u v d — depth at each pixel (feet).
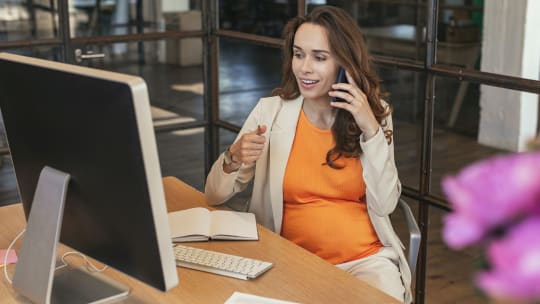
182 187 7.54
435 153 8.66
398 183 6.74
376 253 6.69
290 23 7.00
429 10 8.15
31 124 4.74
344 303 4.97
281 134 6.87
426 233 8.73
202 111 11.89
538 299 1.73
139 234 4.30
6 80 4.79
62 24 10.50
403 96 11.52
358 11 11.97
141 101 3.96
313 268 5.55
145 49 11.25
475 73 7.83
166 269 4.30
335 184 6.72
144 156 4.03
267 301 4.94
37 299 4.77
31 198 5.15
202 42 11.63
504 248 1.74
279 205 6.84
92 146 4.31
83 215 4.69
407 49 11.34
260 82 11.73
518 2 7.77
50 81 4.40
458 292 8.67
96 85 4.09
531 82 7.37
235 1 11.16
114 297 5.01
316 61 6.60
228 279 5.35
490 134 8.58
